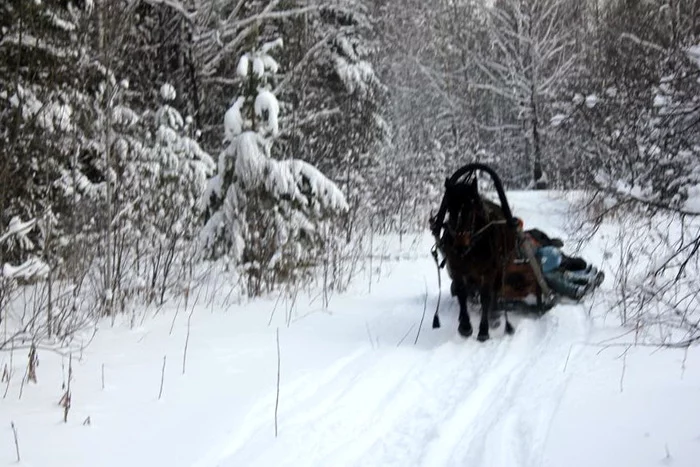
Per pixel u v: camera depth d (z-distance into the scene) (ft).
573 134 64.23
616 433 15.78
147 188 34.01
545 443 15.65
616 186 21.98
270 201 32.81
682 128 21.85
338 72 61.21
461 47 111.86
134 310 27.68
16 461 14.60
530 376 20.49
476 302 28.96
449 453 15.57
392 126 73.51
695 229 34.65
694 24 61.05
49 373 20.54
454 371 21.39
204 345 23.82
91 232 30.86
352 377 20.70
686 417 16.22
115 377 20.25
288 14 54.80
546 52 106.11
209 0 54.13
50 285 23.90
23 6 29.63
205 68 55.67
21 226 22.68
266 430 16.69
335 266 33.76
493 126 115.03
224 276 33.06
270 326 26.76
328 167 49.19
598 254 38.73
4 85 30.40
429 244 48.85
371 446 15.96
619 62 56.59
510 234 25.39
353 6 65.31
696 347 21.80
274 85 52.54
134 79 48.44
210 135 56.75
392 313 28.96
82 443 15.64
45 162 31.63
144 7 53.98
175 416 17.30
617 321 25.89
